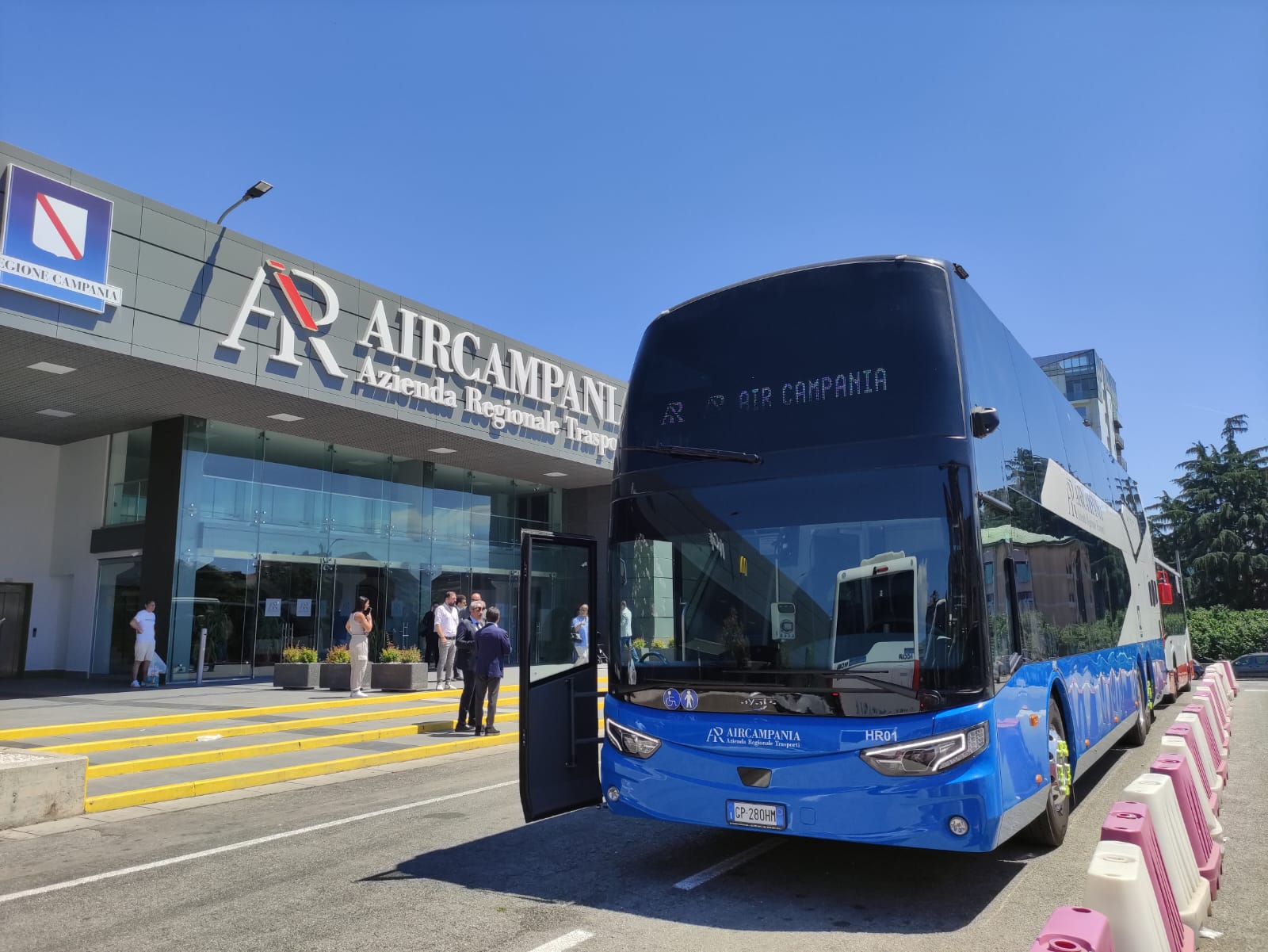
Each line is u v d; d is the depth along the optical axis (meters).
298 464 22.27
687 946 4.67
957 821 4.87
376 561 23.86
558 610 6.87
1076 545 8.56
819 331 6.03
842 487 5.60
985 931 4.86
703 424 6.27
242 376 17.19
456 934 4.90
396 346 20.48
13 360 15.59
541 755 6.48
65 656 21.78
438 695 18.19
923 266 5.89
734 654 5.63
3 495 21.66
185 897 5.74
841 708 5.20
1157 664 14.38
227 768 10.66
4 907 5.59
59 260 14.45
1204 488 63.78
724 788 5.46
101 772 10.09
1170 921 4.11
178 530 19.44
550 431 24.73
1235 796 9.04
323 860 6.62
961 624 5.09
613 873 6.13
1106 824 4.05
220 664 20.00
